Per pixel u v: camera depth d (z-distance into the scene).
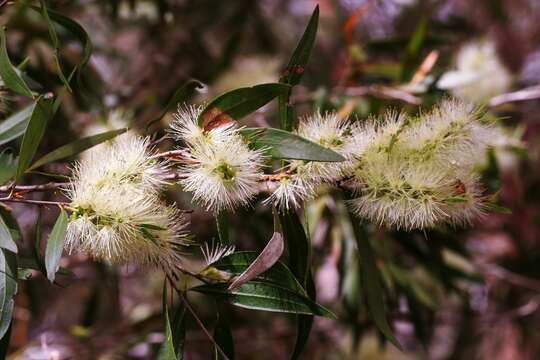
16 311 0.72
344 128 0.49
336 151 0.48
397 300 0.71
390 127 0.49
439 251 0.71
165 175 0.48
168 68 0.86
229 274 0.50
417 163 0.48
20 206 0.67
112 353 0.72
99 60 0.86
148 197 0.48
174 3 0.89
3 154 0.52
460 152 0.48
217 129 0.48
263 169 0.50
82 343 0.73
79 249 0.48
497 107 0.73
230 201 0.48
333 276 0.85
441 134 0.48
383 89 0.67
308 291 0.52
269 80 0.76
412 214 0.48
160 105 0.75
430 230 0.70
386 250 0.70
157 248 0.48
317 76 0.90
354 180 0.49
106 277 0.70
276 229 0.48
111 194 0.47
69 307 0.85
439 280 0.73
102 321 0.83
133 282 0.85
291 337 0.88
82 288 0.85
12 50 0.67
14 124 0.53
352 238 0.68
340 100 0.68
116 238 0.47
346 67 0.73
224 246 0.53
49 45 0.67
